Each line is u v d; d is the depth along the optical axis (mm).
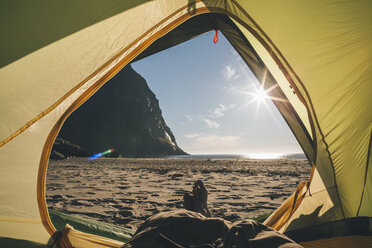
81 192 5164
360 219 2334
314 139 2291
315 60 2230
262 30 2312
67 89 1747
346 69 2195
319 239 2158
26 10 1432
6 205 1739
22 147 1747
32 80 1589
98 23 1646
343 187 2369
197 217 1339
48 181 7195
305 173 10312
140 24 1876
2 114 1597
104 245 1828
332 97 2256
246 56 3082
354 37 2143
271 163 20609
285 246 1110
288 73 2338
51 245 1771
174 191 5457
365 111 2283
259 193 5191
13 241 1707
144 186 6332
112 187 6066
